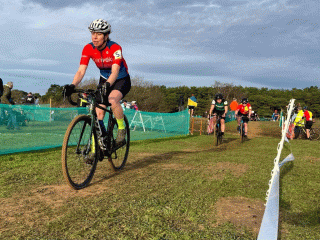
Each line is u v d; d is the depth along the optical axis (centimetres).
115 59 282
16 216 185
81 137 258
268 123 1836
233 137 995
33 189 248
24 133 741
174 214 191
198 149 598
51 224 171
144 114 1013
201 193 242
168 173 321
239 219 186
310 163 425
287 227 174
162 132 1023
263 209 208
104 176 304
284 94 10469
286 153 543
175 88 10738
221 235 160
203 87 10088
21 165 353
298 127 1078
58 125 878
